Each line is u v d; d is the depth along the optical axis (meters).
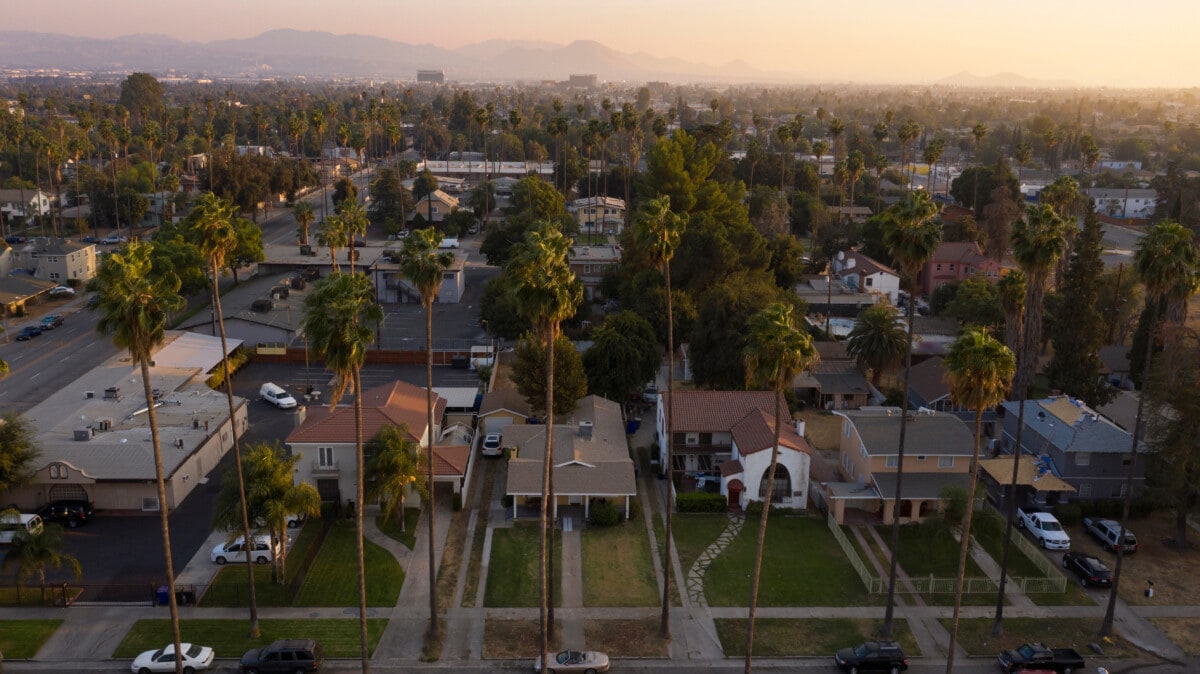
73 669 43.78
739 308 84.25
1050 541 59.16
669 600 50.78
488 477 70.19
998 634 49.22
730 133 195.62
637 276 105.31
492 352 98.25
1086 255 80.94
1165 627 50.31
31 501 61.00
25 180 198.88
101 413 70.75
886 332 88.19
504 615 50.28
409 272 45.75
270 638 47.16
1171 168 192.38
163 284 38.47
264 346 99.88
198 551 56.41
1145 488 65.06
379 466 57.50
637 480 70.44
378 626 48.72
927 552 58.81
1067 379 81.88
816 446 77.69
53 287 122.94
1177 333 61.78
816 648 47.59
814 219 172.75
